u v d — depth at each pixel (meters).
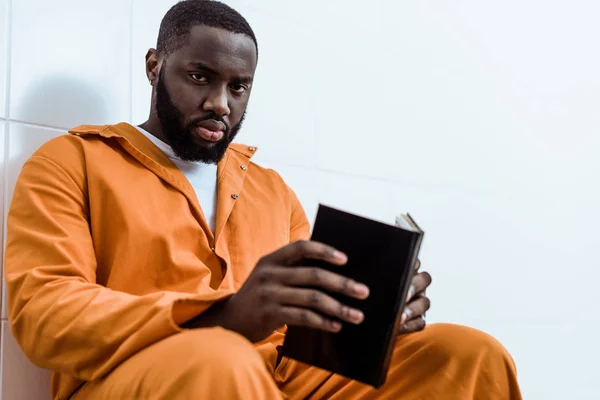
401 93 2.31
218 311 0.94
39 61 1.56
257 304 0.91
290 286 0.91
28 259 1.13
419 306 1.07
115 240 1.22
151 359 0.86
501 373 1.11
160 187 1.29
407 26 2.37
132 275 1.21
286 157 2.00
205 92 1.32
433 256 2.31
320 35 2.13
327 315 0.91
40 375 1.42
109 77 1.67
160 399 0.82
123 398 0.88
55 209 1.19
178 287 1.24
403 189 2.27
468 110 2.50
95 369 0.98
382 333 0.93
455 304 2.35
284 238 1.46
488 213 2.50
